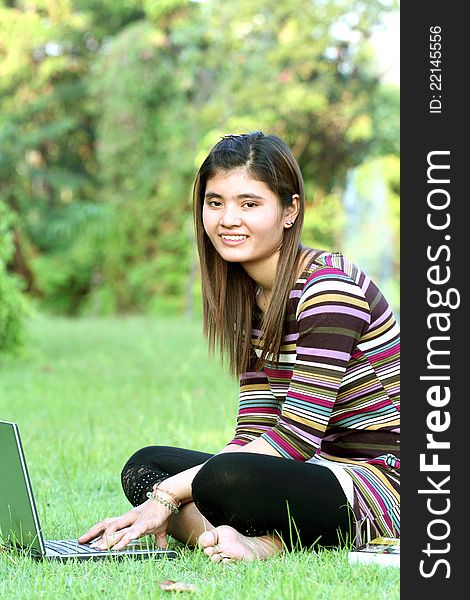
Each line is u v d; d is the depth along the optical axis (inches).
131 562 118.1
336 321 125.6
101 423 260.5
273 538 123.7
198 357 426.3
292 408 126.0
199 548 120.7
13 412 285.9
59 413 281.6
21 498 123.5
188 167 770.2
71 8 896.3
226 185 126.9
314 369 125.6
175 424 244.8
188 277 878.4
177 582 107.3
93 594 105.0
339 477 123.7
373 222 829.2
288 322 129.6
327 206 813.2
